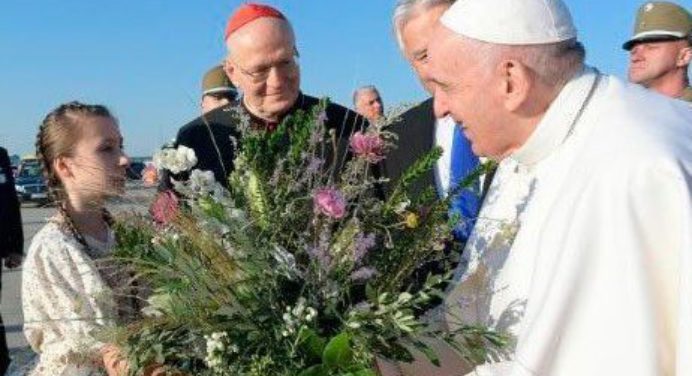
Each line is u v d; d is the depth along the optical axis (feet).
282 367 6.73
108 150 8.66
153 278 7.17
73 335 7.77
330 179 7.25
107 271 8.05
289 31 9.77
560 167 6.63
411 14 8.93
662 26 13.60
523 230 6.87
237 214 6.99
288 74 9.79
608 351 5.63
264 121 9.96
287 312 6.73
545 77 6.57
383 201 7.52
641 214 5.74
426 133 9.93
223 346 6.70
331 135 7.77
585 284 5.83
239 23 9.74
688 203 5.62
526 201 7.23
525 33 6.52
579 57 6.73
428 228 7.18
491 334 6.64
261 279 6.81
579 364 5.75
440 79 6.83
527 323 6.02
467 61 6.65
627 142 6.04
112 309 7.63
